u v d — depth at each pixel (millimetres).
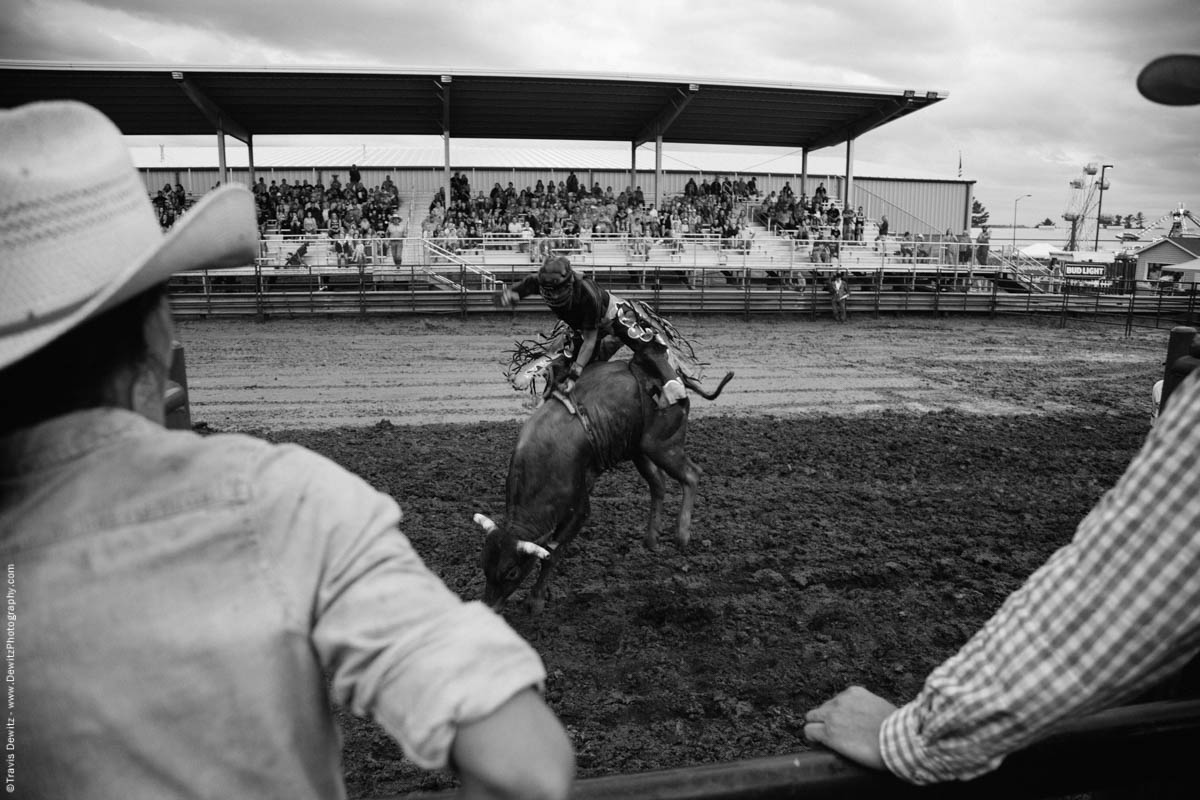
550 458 4953
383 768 3979
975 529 7336
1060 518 7695
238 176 36656
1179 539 891
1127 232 67312
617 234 29141
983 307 28766
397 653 819
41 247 790
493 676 817
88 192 823
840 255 30234
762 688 4680
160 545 832
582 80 26328
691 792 1146
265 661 834
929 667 4945
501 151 42188
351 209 29391
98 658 813
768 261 29531
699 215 32156
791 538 7000
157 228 927
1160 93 1144
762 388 15094
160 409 1009
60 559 830
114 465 866
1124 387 15766
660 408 5711
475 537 6941
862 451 10289
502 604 4875
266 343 19562
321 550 869
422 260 27781
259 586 846
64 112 858
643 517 7516
